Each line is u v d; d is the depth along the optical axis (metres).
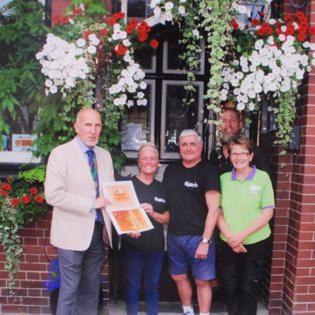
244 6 2.75
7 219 3.08
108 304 3.38
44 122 3.01
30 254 3.30
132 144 4.27
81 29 2.75
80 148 2.60
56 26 2.98
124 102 2.87
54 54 2.62
